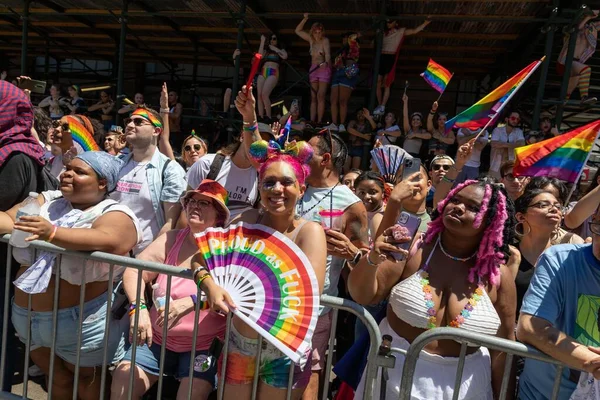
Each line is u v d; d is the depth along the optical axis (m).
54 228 2.31
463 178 7.12
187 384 2.54
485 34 8.61
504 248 2.29
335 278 3.03
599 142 8.71
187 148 5.05
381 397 2.13
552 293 2.01
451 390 2.13
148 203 3.57
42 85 4.24
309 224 2.29
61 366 2.85
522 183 3.91
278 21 9.09
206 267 2.20
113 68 13.27
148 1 8.20
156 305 2.47
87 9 9.25
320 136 3.21
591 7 7.28
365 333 2.46
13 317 2.77
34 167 2.93
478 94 11.64
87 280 2.56
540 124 7.30
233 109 8.09
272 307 2.06
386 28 8.19
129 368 2.53
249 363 2.22
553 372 2.15
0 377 2.80
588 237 3.61
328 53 7.99
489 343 1.93
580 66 7.35
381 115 7.76
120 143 5.51
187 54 12.30
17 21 10.58
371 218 3.76
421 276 2.26
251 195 3.37
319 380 3.07
